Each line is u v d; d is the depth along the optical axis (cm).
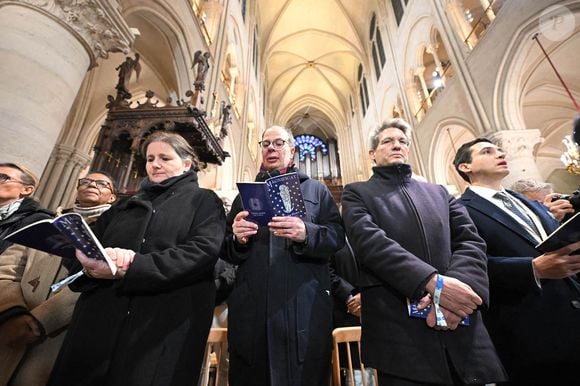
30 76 235
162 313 122
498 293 157
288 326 129
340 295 227
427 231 141
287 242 153
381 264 126
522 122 572
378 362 117
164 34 597
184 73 623
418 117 1029
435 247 137
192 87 636
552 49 596
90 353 113
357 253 141
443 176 880
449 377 108
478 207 184
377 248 131
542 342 138
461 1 776
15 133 219
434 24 884
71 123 748
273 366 120
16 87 226
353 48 1777
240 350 130
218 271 206
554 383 134
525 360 140
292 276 143
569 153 574
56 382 110
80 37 280
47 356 153
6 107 219
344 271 241
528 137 549
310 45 2011
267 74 2042
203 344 128
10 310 145
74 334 119
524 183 295
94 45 297
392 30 1230
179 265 122
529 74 617
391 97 1275
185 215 147
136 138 414
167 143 175
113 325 118
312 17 1823
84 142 772
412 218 146
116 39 312
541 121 1002
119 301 123
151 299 124
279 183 131
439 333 117
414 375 109
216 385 181
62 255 116
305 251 138
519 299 149
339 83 2172
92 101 776
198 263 127
